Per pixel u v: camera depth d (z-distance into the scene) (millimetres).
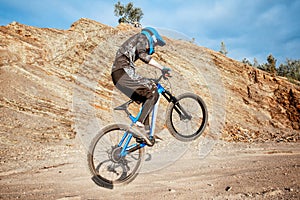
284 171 3525
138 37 3424
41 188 3111
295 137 10211
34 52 11383
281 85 13836
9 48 11086
